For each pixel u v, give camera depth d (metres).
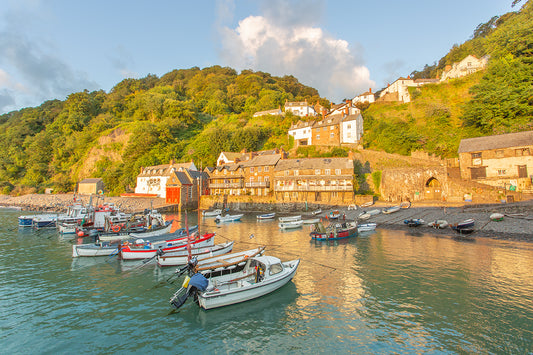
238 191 66.00
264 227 42.84
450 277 19.16
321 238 31.62
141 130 91.44
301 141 76.69
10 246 31.58
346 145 66.69
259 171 63.34
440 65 108.00
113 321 14.71
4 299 17.36
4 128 133.62
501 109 51.91
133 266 23.98
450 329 13.09
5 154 111.06
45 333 13.62
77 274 21.98
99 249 27.02
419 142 61.06
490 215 34.12
